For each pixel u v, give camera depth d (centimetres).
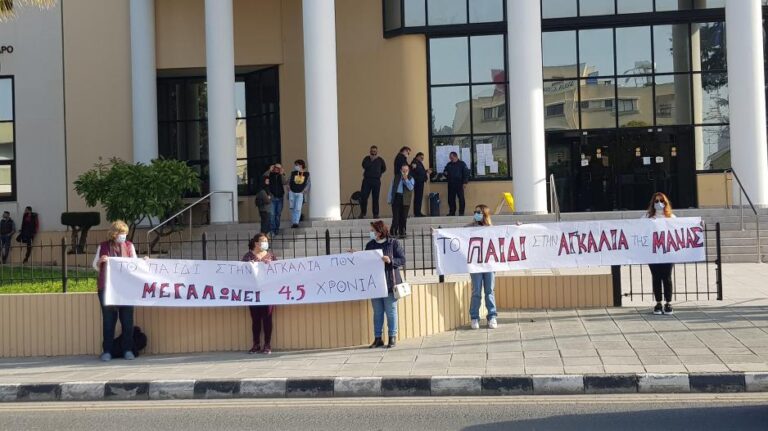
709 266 1772
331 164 2102
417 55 2500
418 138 2494
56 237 2581
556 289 1396
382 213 2519
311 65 2102
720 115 2444
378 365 1064
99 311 1240
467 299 1345
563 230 1310
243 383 995
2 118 2659
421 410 892
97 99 2612
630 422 809
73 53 2625
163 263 1195
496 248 1285
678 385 930
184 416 902
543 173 2081
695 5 2434
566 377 949
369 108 2547
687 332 1166
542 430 793
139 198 2092
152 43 2572
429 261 1847
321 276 1196
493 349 1129
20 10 2631
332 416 878
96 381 1026
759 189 2077
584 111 2488
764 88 2217
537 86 2073
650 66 2464
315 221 2070
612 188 2478
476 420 839
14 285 1469
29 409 963
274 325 1216
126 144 2605
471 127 2494
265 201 1942
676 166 2461
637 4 2444
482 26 2459
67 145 2619
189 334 1227
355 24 2562
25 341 1247
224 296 1196
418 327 1254
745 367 958
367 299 1201
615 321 1265
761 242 1916
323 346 1212
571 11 2464
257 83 2758
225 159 2262
